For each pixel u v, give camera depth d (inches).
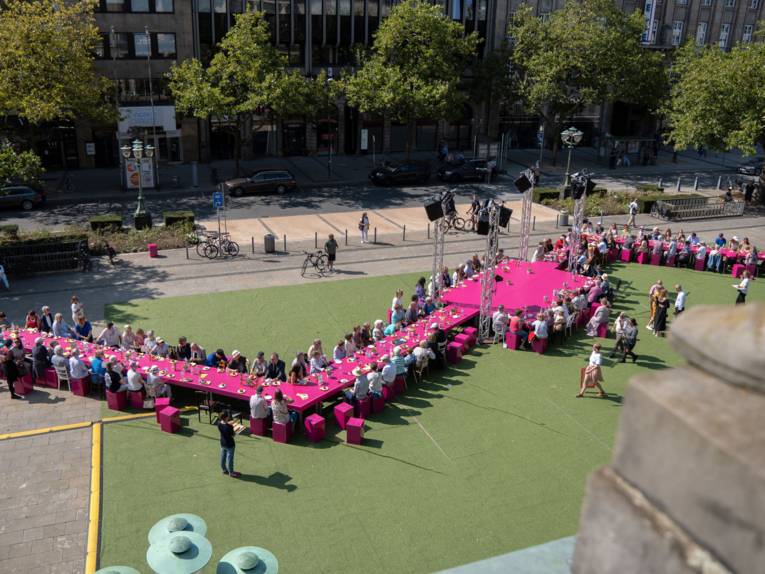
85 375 761.6
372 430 711.1
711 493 56.8
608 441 698.2
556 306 941.2
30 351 801.6
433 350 836.6
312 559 528.1
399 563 525.3
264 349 908.0
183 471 635.5
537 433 710.5
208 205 1675.7
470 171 1984.5
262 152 2271.2
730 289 1173.1
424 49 1955.0
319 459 658.2
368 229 1454.2
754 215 1686.8
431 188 1911.9
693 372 63.8
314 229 1483.8
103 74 1937.7
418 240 1413.6
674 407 60.2
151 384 733.9
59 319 852.6
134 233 1353.3
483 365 866.1
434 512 584.1
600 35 2034.9
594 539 68.1
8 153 1283.2
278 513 579.5
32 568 516.1
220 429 608.4
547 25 2106.3
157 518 570.3
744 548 54.3
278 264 1242.0
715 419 57.7
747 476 53.6
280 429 677.3
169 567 389.7
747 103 1649.9
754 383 55.6
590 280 1088.8
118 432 698.2
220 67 1784.0
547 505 596.1
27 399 757.9
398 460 658.8
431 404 767.1
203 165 2124.8
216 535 551.5
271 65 1824.6
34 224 1478.8
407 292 1123.9
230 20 2049.7
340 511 583.5
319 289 1124.5
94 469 634.8
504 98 2305.6
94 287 1114.1
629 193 1823.3
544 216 1615.4
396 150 2412.6
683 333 61.4
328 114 2285.9
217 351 793.6
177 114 1995.6
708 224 1595.7
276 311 1031.0
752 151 1589.6
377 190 1883.6
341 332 964.6
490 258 919.7
